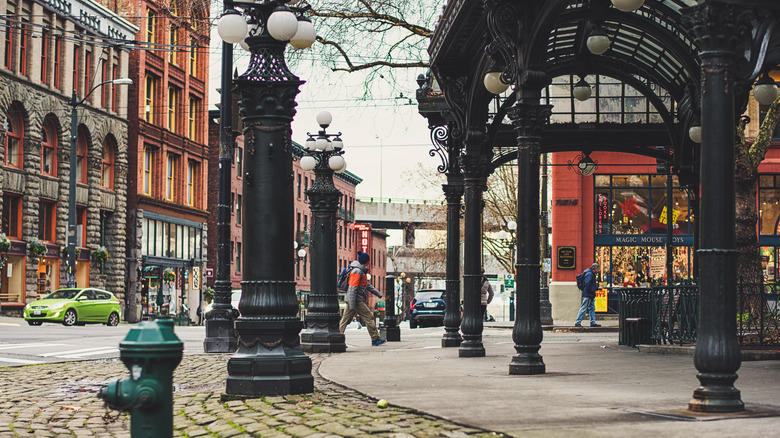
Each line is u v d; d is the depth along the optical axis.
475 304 15.49
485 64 14.56
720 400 6.87
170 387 4.55
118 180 52.16
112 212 52.03
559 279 36.19
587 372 11.33
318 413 7.80
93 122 49.28
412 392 8.99
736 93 7.38
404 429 6.59
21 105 43.19
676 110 19.94
